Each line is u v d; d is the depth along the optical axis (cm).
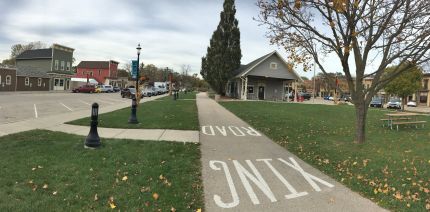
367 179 707
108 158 781
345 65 1064
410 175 720
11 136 1022
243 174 734
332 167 806
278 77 4378
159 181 634
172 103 3012
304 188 656
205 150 952
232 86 5269
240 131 1370
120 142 980
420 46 968
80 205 504
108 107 2533
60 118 1605
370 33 1020
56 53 6606
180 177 668
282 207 557
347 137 1211
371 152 943
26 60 6762
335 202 584
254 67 4188
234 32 4288
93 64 9406
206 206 546
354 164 819
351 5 946
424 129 1510
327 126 1544
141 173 675
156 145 956
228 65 4297
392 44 1033
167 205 524
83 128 1277
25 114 1781
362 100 1083
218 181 677
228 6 4256
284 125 1541
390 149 991
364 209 555
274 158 893
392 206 567
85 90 6016
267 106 2872
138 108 2331
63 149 855
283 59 4350
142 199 539
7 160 727
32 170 659
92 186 584
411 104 6556
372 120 1862
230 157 880
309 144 1075
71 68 7006
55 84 6519
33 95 4047
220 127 1475
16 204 493
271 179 708
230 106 2822
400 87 3628
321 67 1158
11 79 5322
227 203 565
